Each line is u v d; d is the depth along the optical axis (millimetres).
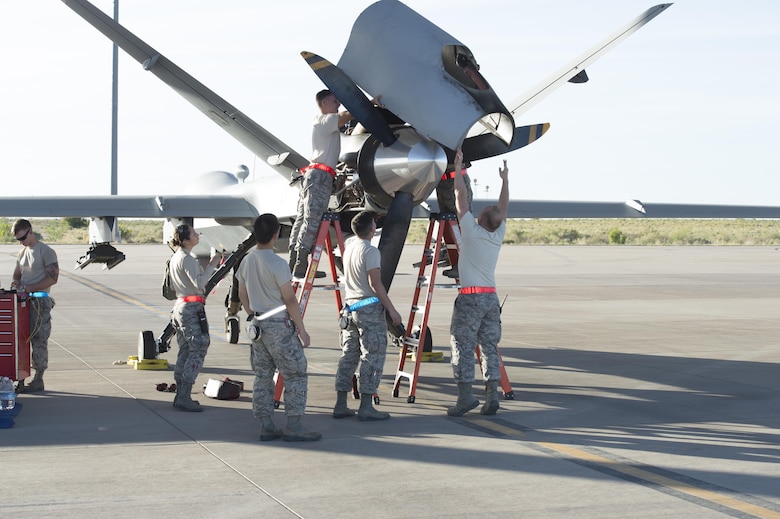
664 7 9664
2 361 8320
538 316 18719
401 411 8578
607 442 7188
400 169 8664
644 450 6906
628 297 23781
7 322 8344
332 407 8781
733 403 9055
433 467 6328
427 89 8555
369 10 8984
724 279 31406
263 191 13305
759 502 5477
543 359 12352
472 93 8516
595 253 52000
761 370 11336
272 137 10344
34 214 12898
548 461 6527
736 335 15328
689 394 9578
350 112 8602
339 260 11133
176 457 6590
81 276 31500
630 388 9953
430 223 9594
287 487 5762
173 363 11867
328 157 8883
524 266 39594
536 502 5453
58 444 7008
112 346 13516
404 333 9359
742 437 7406
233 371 11195
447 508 5316
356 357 8211
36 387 9461
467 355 8219
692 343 14203
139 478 5965
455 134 8391
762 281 30406
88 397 9219
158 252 49594
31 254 9344
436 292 25578
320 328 16375
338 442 7145
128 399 9109
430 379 10703
